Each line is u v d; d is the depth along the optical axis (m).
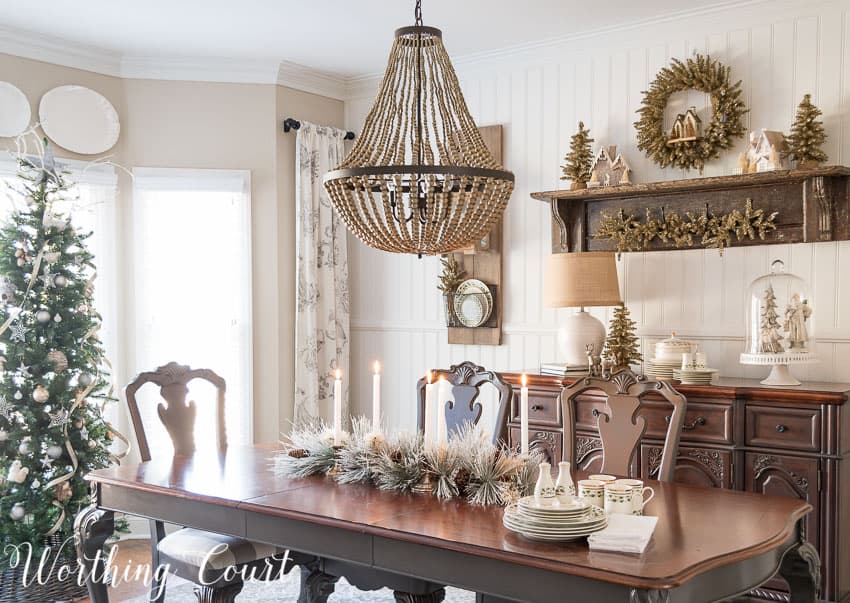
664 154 4.46
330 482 3.00
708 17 4.36
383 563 2.42
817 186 3.97
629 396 3.20
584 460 4.27
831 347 4.09
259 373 5.32
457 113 2.71
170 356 5.20
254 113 5.29
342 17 4.46
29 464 4.11
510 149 5.06
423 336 5.48
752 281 4.22
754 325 4.04
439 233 2.62
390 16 4.45
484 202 2.65
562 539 2.23
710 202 4.37
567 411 3.33
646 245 4.54
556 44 4.83
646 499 2.74
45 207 4.19
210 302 5.25
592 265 4.35
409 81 2.71
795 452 3.71
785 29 4.18
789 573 2.67
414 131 2.71
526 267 5.02
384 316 5.66
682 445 3.98
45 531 4.11
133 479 3.09
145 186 5.14
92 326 4.34
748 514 2.55
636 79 4.62
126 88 5.15
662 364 4.21
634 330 4.60
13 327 4.07
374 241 2.72
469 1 4.22
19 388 4.10
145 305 5.16
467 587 2.26
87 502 4.21
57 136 4.82
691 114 4.37
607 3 4.26
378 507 2.62
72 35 4.73
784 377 3.93
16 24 4.53
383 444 2.99
